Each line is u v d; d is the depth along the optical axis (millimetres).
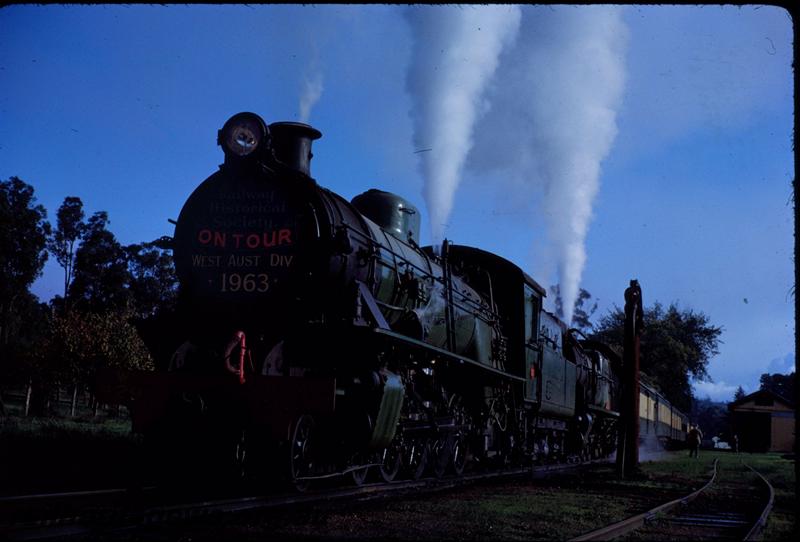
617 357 28438
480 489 11055
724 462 27953
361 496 9180
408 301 11141
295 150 9828
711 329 66750
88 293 45938
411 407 10930
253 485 9305
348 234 9469
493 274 16531
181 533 5953
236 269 9273
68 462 11062
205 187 9570
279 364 8812
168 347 9289
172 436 8477
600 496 11297
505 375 14688
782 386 116938
